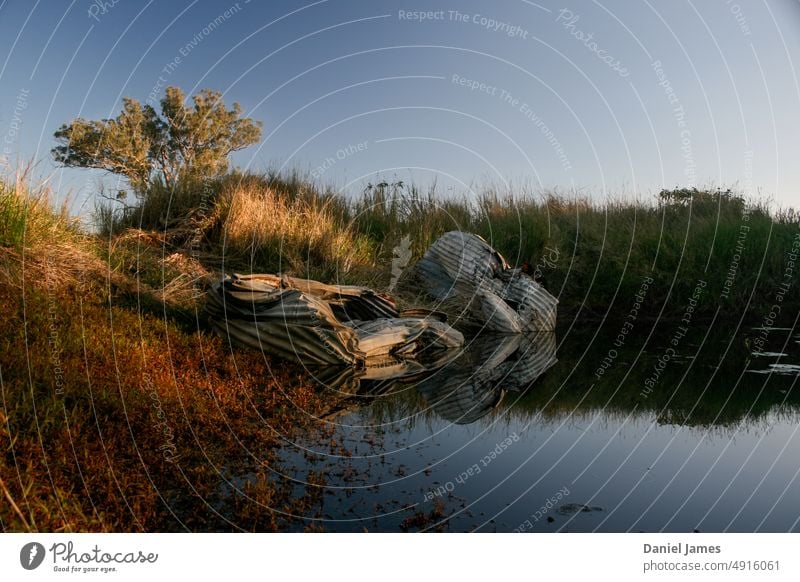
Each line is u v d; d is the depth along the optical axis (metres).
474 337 9.80
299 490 3.80
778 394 6.52
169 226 10.43
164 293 7.61
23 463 3.53
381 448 4.67
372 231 12.90
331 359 7.05
